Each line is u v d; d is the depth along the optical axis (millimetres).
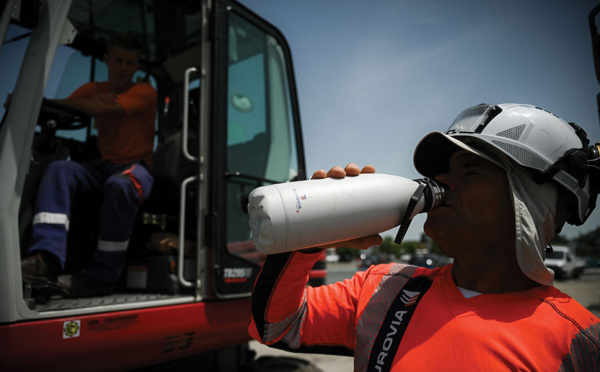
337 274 23641
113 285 2475
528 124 855
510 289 869
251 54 3230
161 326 2285
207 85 2805
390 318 914
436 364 786
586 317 788
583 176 858
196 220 2883
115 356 2107
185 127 2617
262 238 827
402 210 915
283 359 3139
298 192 834
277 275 973
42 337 1824
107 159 2834
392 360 847
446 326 818
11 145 1836
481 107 948
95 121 2934
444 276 945
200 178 2660
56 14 2037
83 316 1976
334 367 3666
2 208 1778
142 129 2979
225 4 2930
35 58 1953
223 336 2656
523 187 836
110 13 3195
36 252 2102
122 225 2492
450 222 887
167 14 3211
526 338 753
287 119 3494
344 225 854
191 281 2609
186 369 2777
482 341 768
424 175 1057
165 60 3459
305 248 899
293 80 3631
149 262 2668
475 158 898
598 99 2340
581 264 21141
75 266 2693
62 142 2584
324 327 1055
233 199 2799
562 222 859
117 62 2967
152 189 2939
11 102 1872
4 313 1727
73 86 3061
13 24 1940
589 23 2418
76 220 2689
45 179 2266
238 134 2973
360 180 906
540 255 812
